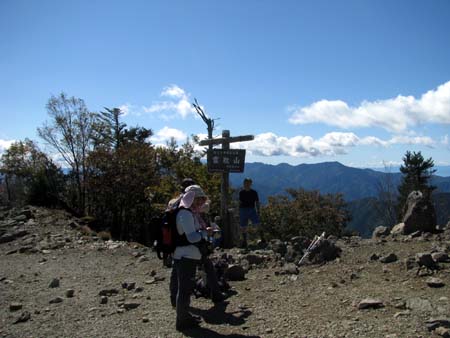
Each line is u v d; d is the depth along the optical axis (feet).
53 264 30.73
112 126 130.62
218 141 35.86
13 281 25.63
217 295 19.26
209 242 17.62
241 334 15.29
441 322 13.98
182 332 15.97
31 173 92.22
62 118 104.01
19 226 46.01
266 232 128.77
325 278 21.67
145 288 22.84
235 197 79.30
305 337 14.43
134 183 82.84
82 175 96.27
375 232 32.07
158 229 16.98
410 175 146.51
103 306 19.86
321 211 132.05
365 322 15.10
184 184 18.31
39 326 17.44
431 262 20.51
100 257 32.86
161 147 96.02
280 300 18.89
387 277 20.43
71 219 53.11
